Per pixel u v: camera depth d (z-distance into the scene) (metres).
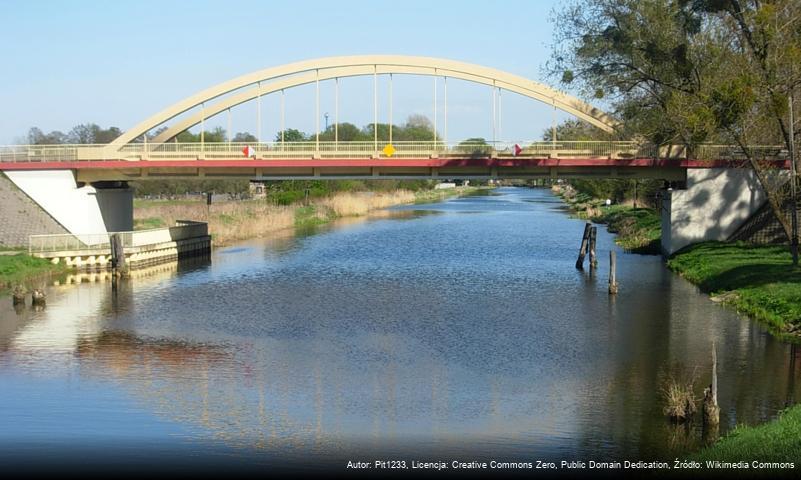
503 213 108.81
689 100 43.12
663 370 25.48
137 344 29.86
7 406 22.53
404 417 21.41
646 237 62.72
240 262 54.50
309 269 50.84
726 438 18.70
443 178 53.34
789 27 39.09
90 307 37.25
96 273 48.00
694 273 43.72
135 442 19.73
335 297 39.94
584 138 88.94
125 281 45.41
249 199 101.19
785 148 48.97
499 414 21.56
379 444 19.47
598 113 52.44
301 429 20.59
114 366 26.75
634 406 21.97
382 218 98.56
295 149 52.31
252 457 18.80
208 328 32.56
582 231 79.00
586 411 21.64
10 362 27.31
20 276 44.00
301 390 23.91
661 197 59.16
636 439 19.44
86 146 52.47
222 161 50.59
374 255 58.72
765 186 41.97
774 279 36.25
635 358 27.05
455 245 65.62
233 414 21.75
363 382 24.69
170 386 24.42
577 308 36.16
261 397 23.27
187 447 19.36
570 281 44.75
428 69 53.47
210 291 41.91
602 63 50.22
